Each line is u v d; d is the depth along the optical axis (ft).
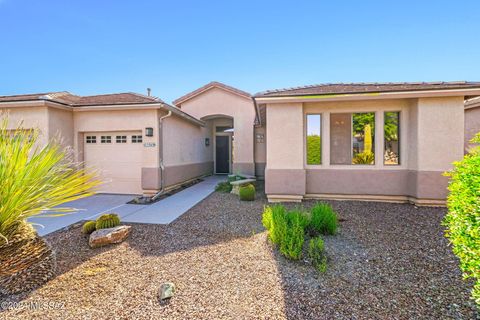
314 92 26.48
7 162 10.07
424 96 23.48
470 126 34.58
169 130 35.22
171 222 20.12
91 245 14.79
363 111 26.30
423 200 24.08
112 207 25.84
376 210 22.85
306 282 10.68
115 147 32.58
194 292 10.12
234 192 33.73
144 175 31.19
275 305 9.18
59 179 11.42
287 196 27.09
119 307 9.23
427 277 10.89
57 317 8.71
